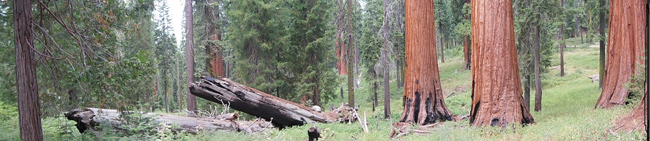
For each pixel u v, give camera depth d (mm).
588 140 7516
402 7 27000
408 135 11391
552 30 18141
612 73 13789
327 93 22328
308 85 21516
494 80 11492
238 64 21656
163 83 39781
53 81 8219
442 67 44406
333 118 14773
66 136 8781
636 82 11438
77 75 7660
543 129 9719
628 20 13305
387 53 21578
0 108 9453
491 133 10461
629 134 7184
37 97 6527
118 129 9695
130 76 7926
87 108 9594
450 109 21422
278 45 21500
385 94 19422
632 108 10516
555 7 15602
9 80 8055
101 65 7770
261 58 21438
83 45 8109
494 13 11523
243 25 20938
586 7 22016
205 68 22562
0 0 7531
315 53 22469
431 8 15133
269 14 21062
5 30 7820
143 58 7977
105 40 8359
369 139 10727
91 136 8922
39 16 8031
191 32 20984
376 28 27188
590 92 21266
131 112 8898
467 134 9781
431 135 10266
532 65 16953
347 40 22547
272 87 21484
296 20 22391
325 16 22609
